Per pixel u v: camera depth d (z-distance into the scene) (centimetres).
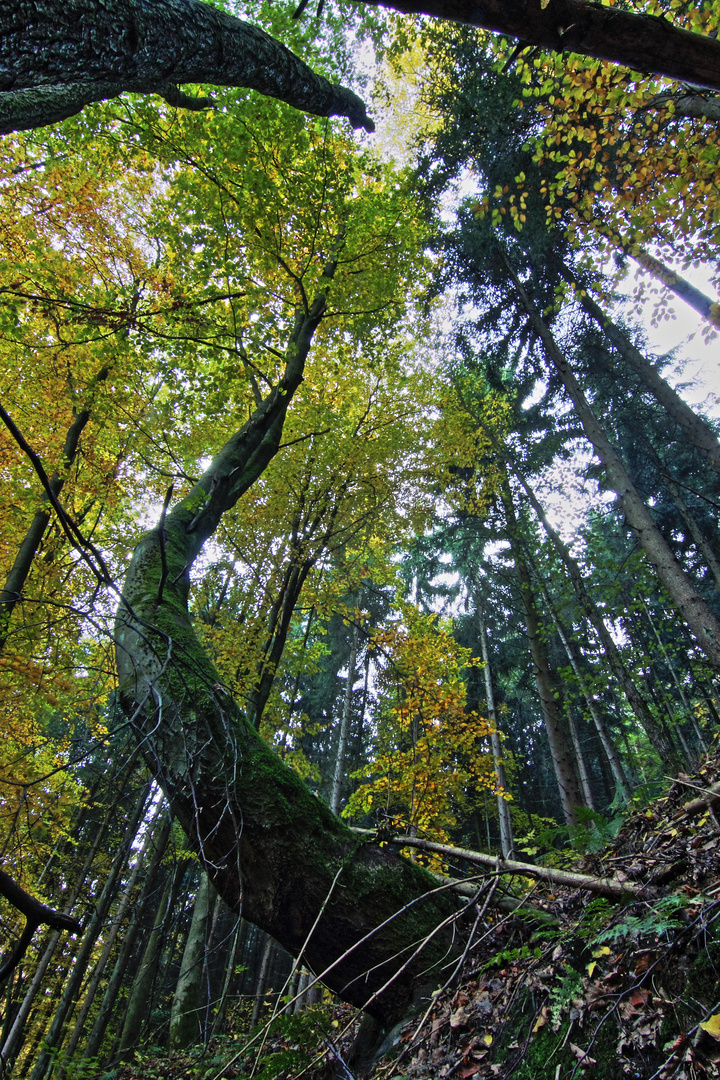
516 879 323
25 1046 950
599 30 205
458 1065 189
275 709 864
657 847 266
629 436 1219
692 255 494
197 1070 322
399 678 835
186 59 196
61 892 782
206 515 441
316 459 801
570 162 488
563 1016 177
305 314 583
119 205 603
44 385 598
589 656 894
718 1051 132
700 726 1345
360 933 255
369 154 697
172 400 596
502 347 1214
